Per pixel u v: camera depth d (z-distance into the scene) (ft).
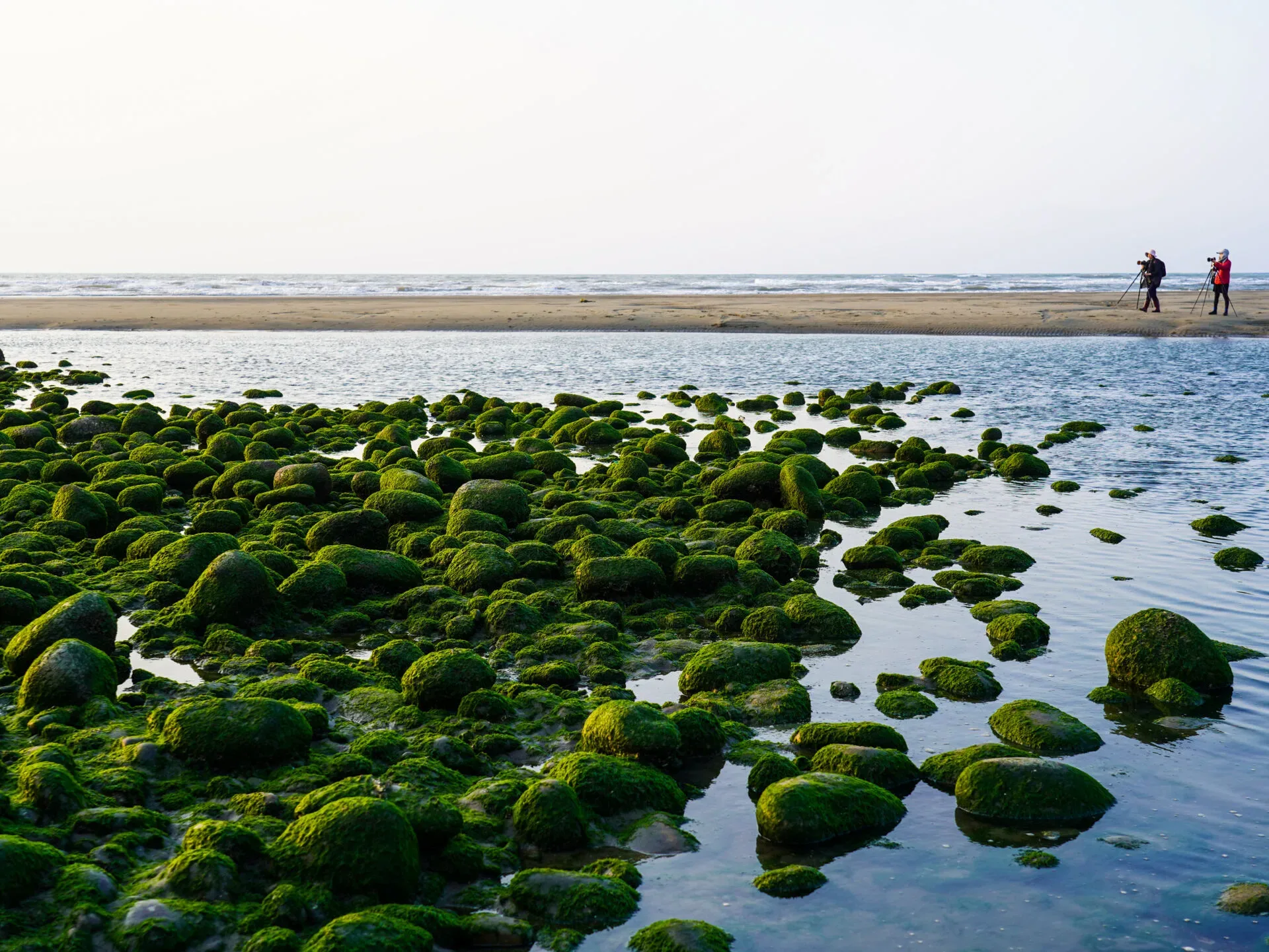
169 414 75.46
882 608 34.81
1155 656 27.73
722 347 125.39
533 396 87.51
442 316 161.07
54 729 24.25
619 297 205.05
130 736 23.68
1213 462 58.54
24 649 27.86
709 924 17.54
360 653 30.89
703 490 50.57
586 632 31.22
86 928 16.70
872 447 61.93
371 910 17.44
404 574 35.86
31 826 19.66
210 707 23.22
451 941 17.46
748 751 24.26
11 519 44.47
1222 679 27.53
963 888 18.97
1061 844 20.34
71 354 121.80
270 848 18.95
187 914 17.08
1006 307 162.09
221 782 21.84
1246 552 39.24
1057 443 64.64
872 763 22.65
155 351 125.18
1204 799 22.02
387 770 22.58
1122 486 52.95
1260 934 17.49
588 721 24.27
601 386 93.40
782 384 93.45
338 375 102.06
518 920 17.90
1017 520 46.34
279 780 22.22
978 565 39.04
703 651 28.78
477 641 31.53
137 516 44.68
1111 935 17.54
